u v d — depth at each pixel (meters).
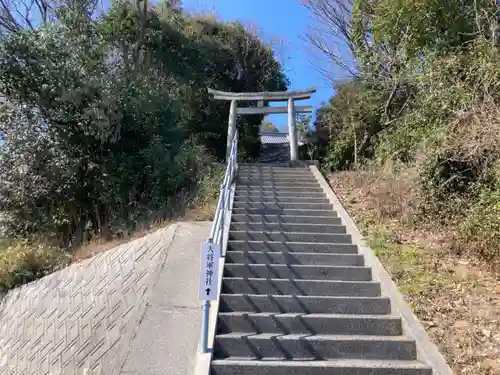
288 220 7.96
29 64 10.55
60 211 10.91
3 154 10.66
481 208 6.66
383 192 9.29
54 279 7.52
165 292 5.97
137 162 11.59
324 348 4.54
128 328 5.35
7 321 7.02
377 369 4.18
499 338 4.44
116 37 15.45
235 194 9.33
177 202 10.66
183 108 16.09
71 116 11.05
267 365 4.20
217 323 4.86
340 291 5.65
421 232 7.59
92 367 5.01
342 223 7.88
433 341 4.44
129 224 10.25
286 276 6.00
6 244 9.38
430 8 10.12
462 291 5.39
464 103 8.18
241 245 6.75
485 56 8.52
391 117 13.75
